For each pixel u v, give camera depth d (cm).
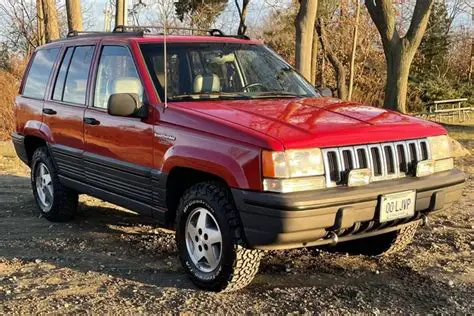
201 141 454
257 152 411
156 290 473
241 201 418
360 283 486
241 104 504
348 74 2867
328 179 420
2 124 1786
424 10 1469
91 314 427
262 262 539
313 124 444
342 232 437
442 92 3038
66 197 684
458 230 641
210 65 559
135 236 635
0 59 2803
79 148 616
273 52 631
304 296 455
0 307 441
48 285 489
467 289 471
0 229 673
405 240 538
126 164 539
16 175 1059
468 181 951
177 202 507
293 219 399
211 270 464
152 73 529
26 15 2908
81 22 1491
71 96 644
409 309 433
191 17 2798
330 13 2578
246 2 2894
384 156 446
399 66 1502
